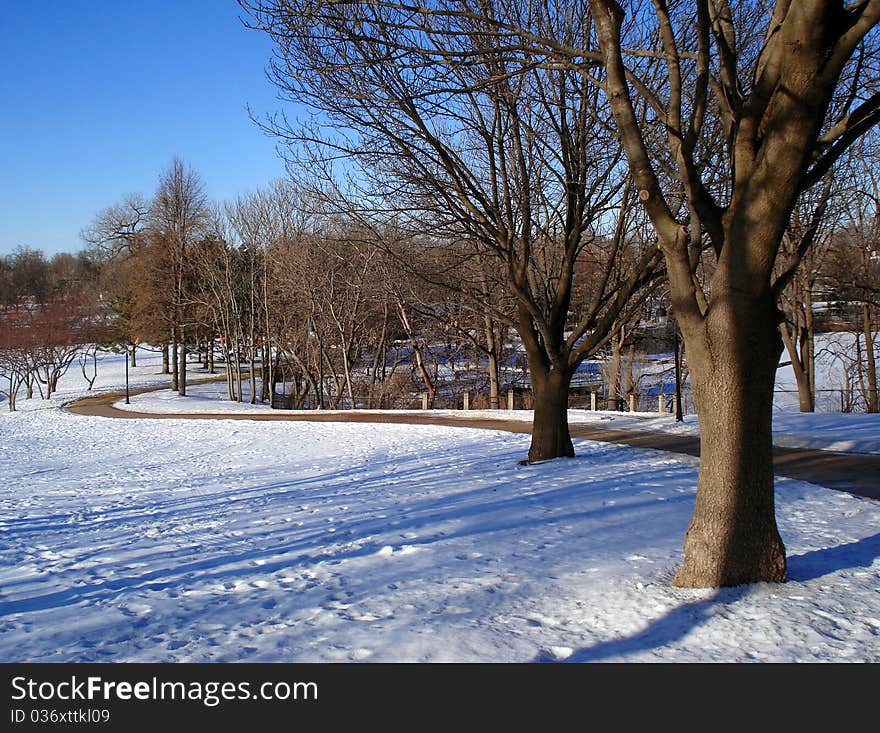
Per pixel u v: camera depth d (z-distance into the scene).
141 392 58.09
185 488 16.33
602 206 15.18
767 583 6.58
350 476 16.69
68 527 11.82
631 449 18.16
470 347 48.88
